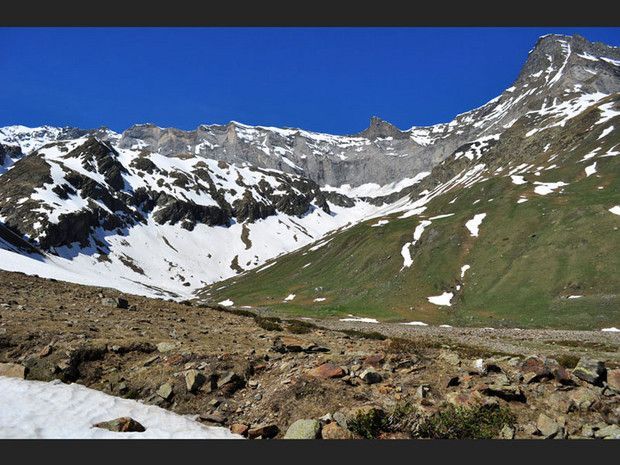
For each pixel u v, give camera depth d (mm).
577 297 78125
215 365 17797
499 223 112062
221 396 16359
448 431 13328
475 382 15703
